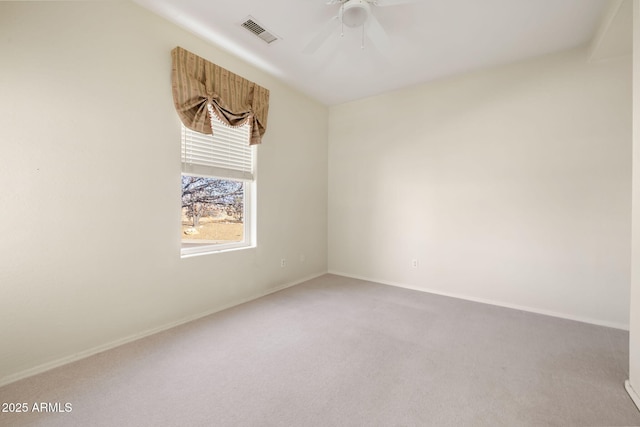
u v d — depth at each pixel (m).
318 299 3.20
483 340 2.23
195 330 2.38
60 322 1.84
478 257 3.16
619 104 2.47
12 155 1.64
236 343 2.16
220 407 1.47
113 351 2.02
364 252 4.07
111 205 2.05
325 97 4.00
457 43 2.62
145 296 2.26
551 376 1.75
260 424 1.36
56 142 1.79
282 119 3.55
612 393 1.59
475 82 3.16
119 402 1.50
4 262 1.63
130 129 2.14
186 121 2.45
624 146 2.45
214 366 1.85
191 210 2.78
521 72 2.90
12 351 1.67
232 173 2.99
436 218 3.44
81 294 1.92
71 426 1.33
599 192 2.55
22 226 1.68
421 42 2.60
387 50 2.73
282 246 3.61
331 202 4.41
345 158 4.23
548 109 2.77
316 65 3.07
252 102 3.03
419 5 2.12
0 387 1.61
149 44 2.24
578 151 2.63
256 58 2.94
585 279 2.62
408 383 1.68
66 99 1.83
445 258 3.38
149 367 1.83
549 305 2.78
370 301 3.13
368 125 4.00
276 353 2.02
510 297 2.98
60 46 1.80
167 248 2.40
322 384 1.67
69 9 1.84
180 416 1.40
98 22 1.97
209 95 2.59
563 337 2.29
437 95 3.41
